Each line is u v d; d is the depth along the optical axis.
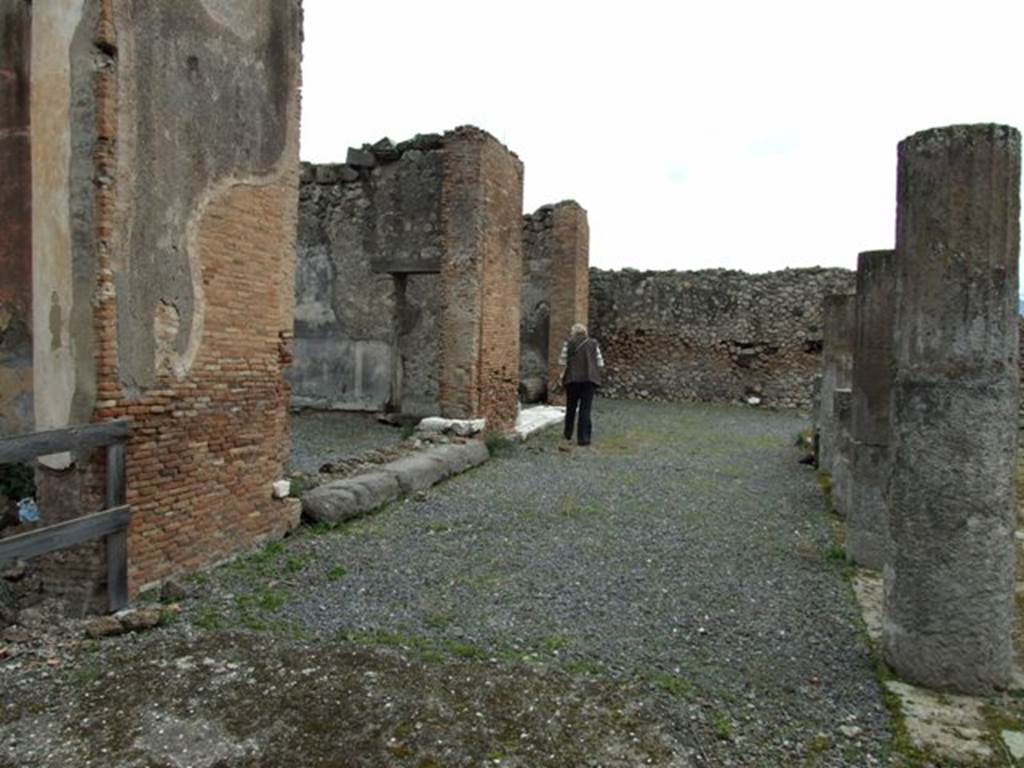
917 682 3.70
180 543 4.81
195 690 3.42
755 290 18.77
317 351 14.04
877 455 5.61
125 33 4.22
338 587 4.88
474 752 3.00
